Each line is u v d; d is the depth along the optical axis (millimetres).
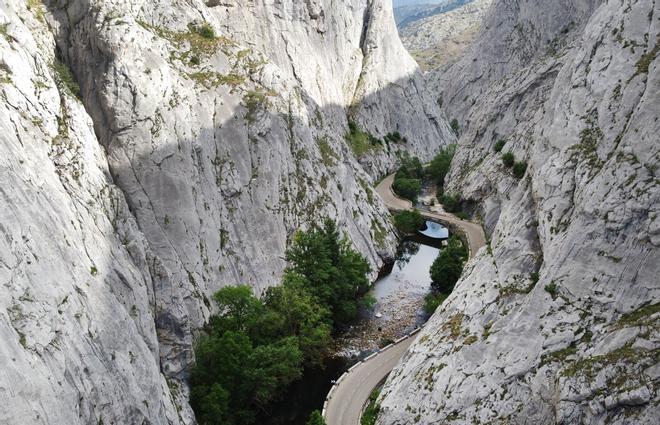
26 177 33000
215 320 47844
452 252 69500
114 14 48125
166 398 38062
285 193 61812
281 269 58250
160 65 50406
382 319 61875
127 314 36594
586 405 31469
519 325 38406
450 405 38188
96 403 30781
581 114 45281
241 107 59625
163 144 48719
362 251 72062
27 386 26062
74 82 47844
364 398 45156
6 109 35000
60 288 31438
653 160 35844
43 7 48969
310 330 51750
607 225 36406
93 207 39375
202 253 50312
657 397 29312
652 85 37781
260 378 43969
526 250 43594
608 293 35281
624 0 46312
